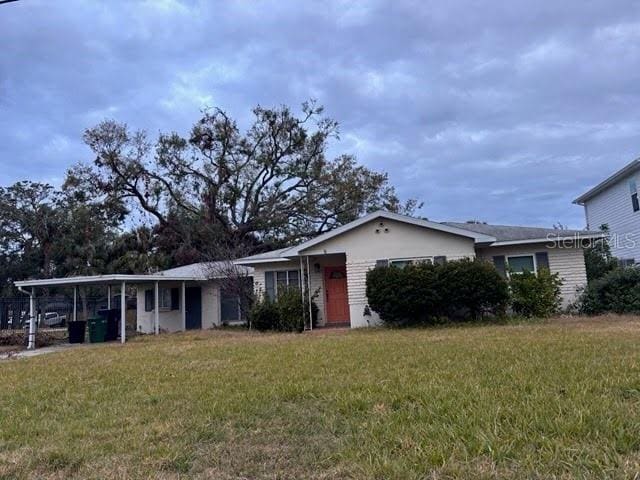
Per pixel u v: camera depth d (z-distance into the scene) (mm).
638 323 13320
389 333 14125
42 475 3934
